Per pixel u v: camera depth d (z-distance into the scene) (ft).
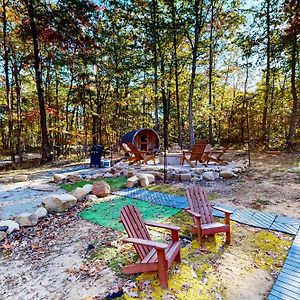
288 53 44.75
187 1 45.27
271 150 43.32
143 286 8.42
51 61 48.57
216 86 67.36
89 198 18.10
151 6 46.32
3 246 11.53
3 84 49.49
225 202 17.17
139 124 63.67
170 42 53.06
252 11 45.32
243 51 48.01
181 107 68.39
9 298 8.05
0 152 63.16
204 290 8.32
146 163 31.86
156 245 8.29
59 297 8.01
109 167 31.32
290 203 16.69
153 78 53.11
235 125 58.65
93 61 48.29
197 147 28.04
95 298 7.88
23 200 18.60
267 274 9.20
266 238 11.82
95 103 58.54
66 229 13.35
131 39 52.70
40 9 37.58
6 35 42.50
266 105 47.09
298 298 7.79
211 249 11.00
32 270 9.62
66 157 46.70
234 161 32.78
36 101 52.95
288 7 40.57
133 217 10.14
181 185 22.44
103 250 10.95
